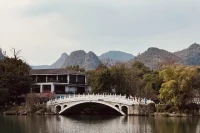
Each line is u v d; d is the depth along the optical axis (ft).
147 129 248.93
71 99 364.38
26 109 371.15
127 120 307.78
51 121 305.32
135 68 504.43
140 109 344.49
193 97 354.54
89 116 357.20
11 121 302.66
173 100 337.93
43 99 395.34
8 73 392.47
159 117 330.54
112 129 251.39
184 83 335.67
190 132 234.17
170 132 235.20
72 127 264.52
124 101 348.79
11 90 390.63
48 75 445.78
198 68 388.37
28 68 432.25
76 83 449.89
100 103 362.53
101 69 449.89
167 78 349.61
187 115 335.88
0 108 382.63
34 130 249.75
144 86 428.56
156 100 401.08
